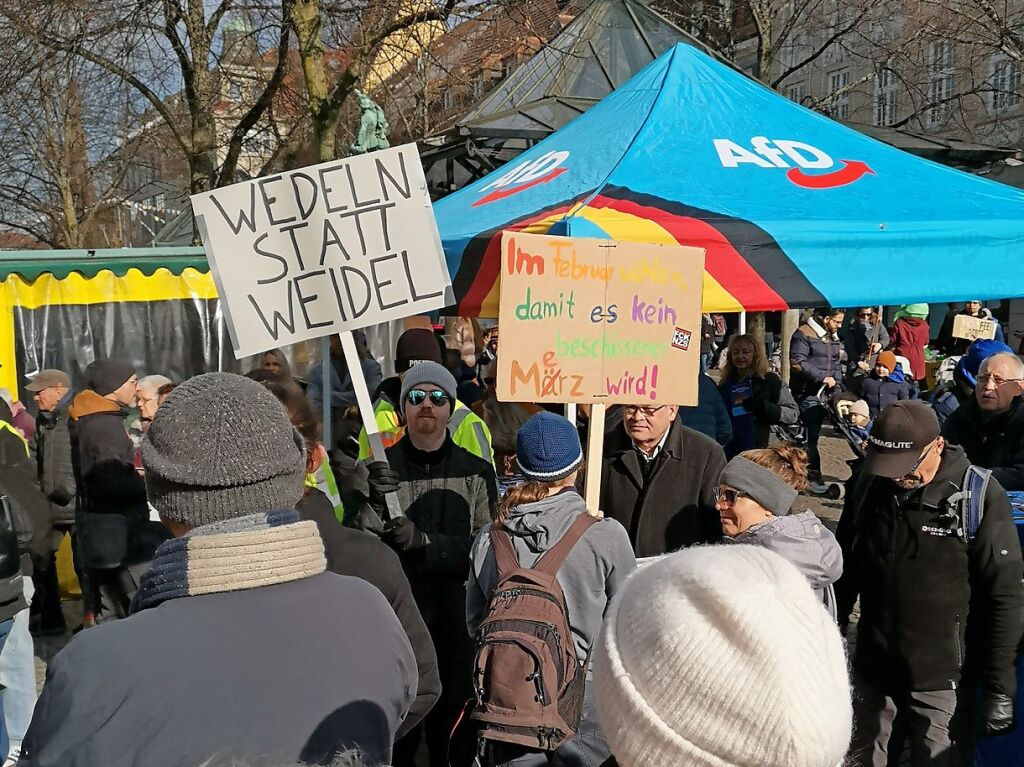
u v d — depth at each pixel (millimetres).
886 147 5422
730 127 5277
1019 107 18906
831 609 2959
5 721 4035
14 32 10688
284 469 1555
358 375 3307
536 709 2379
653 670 1107
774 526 2867
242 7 11836
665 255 3332
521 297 3195
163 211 25797
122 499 4703
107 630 1405
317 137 10016
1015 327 16812
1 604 3545
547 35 12234
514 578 2629
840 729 1038
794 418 6945
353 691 1451
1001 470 3965
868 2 15648
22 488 4340
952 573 3051
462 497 3639
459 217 4922
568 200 4422
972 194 4664
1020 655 3252
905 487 3098
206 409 1530
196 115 12500
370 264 3320
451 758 2893
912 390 9094
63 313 6773
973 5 15039
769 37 14477
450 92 14578
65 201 19734
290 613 1467
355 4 10383
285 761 1299
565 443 2805
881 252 3953
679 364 3375
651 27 11359
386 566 2416
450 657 3525
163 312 7121
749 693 1026
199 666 1365
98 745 1307
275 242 3270
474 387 6609
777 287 3771
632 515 3562
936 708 3090
